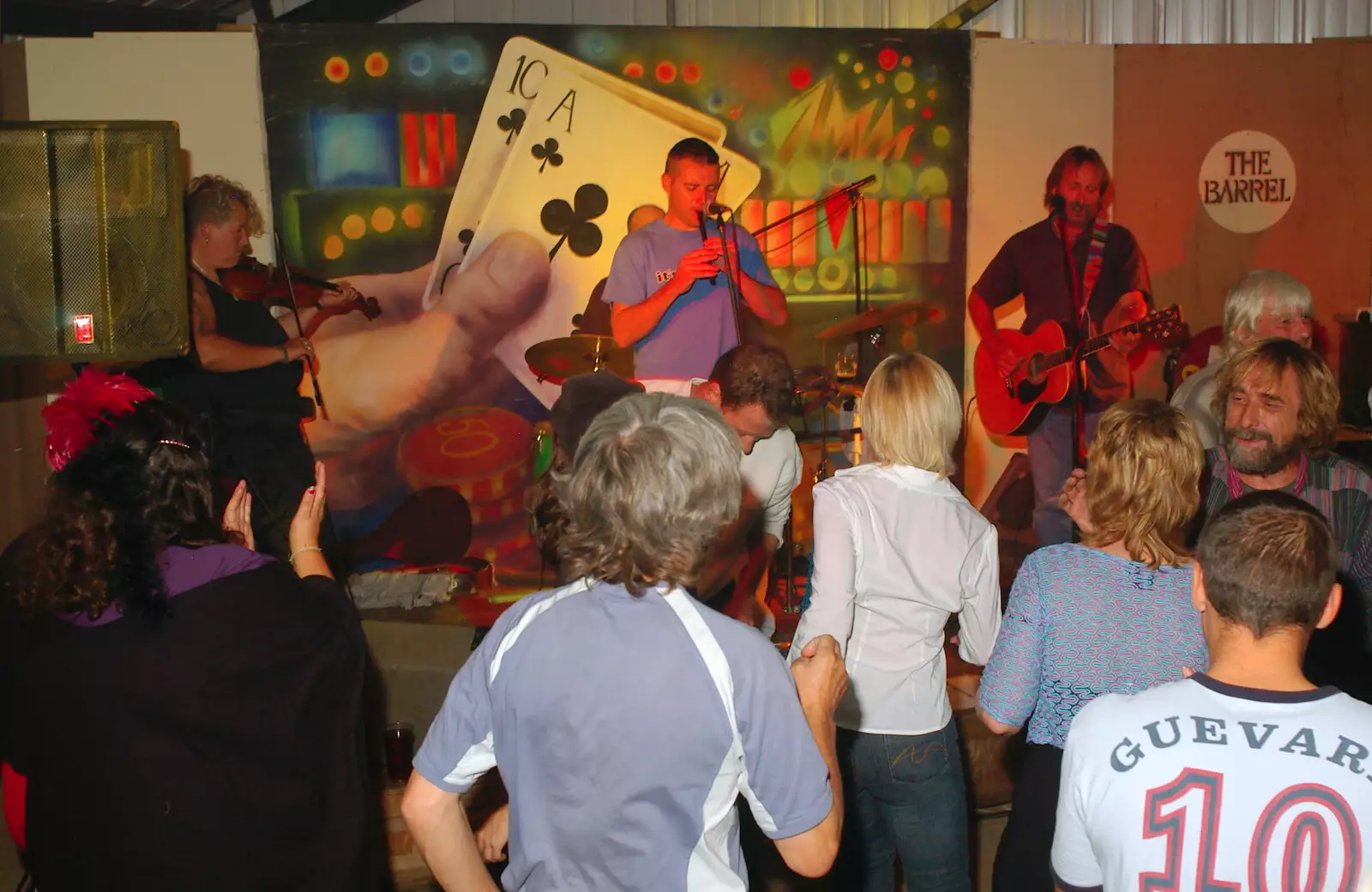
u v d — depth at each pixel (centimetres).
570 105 449
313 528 198
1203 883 127
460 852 141
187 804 159
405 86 439
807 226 468
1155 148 488
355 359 448
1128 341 473
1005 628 192
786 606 410
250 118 431
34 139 292
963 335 485
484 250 452
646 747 129
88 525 159
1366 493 249
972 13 555
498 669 135
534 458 461
